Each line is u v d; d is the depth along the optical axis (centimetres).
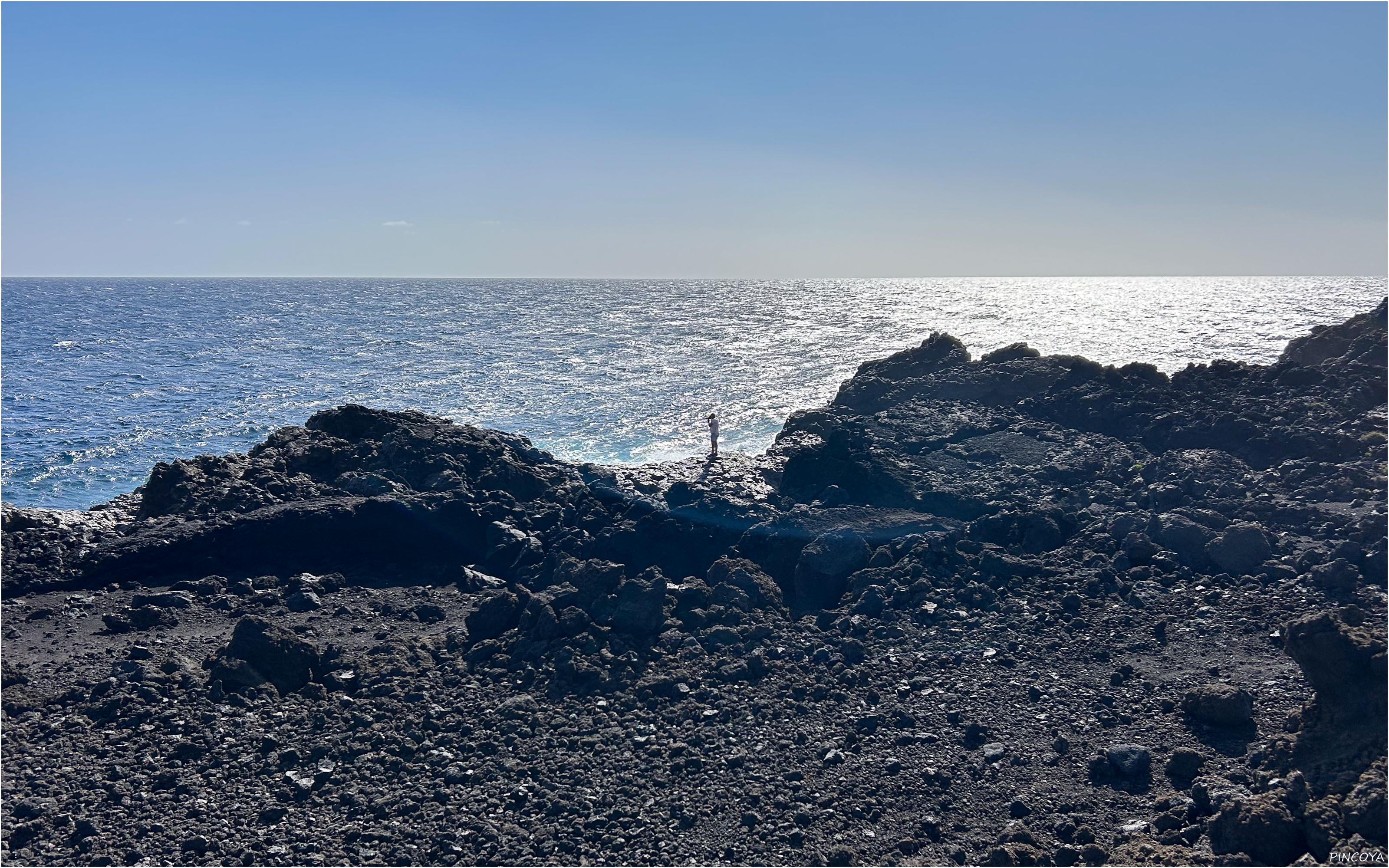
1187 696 1448
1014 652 1675
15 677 1638
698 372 6875
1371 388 2739
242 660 1634
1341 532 1944
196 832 1273
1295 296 19062
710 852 1238
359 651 1777
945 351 3541
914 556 1983
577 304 17212
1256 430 2567
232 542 2156
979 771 1359
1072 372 3123
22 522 2227
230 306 17012
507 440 2808
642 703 1585
